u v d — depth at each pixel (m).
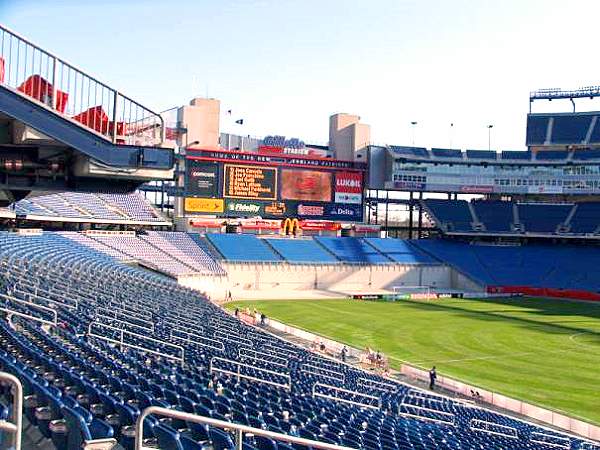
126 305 31.61
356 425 18.95
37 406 10.27
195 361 22.88
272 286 79.44
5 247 36.72
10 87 13.77
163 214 89.06
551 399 33.19
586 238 89.25
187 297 49.00
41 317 19.06
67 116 14.48
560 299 77.62
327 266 82.25
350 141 90.19
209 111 83.19
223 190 79.12
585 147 97.38
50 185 17.00
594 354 44.22
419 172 91.62
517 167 93.50
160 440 9.17
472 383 36.19
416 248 91.44
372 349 44.94
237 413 13.46
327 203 85.12
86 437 8.24
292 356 34.41
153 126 15.86
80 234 68.81
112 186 17.58
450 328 54.06
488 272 86.81
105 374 13.17
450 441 20.03
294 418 16.59
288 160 82.56
